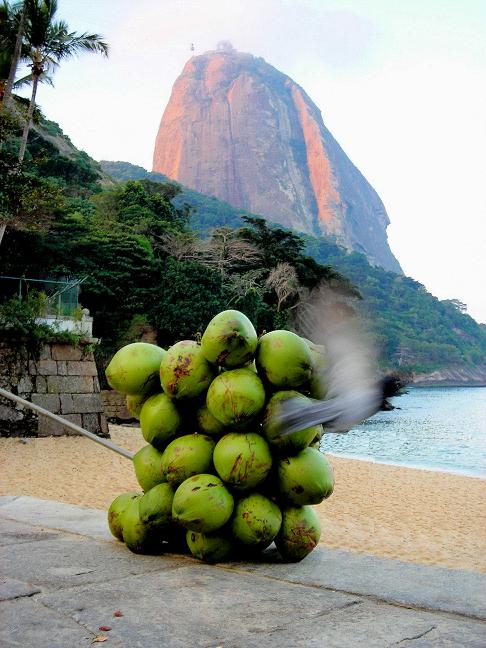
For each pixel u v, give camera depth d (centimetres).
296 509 387
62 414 1972
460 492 1694
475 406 8694
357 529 1084
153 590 307
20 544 407
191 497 359
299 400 357
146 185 6744
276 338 370
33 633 246
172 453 382
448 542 1021
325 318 276
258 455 363
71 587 308
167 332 4100
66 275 3588
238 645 238
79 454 1769
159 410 398
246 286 4166
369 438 4275
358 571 358
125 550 399
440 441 4081
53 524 481
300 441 367
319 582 332
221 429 386
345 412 267
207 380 386
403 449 3525
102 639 241
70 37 2528
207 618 268
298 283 3947
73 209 4850
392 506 1405
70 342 2012
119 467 1634
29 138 7100
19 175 2228
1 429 1869
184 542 403
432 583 330
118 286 4003
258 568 365
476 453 3291
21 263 3244
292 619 269
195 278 4122
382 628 258
